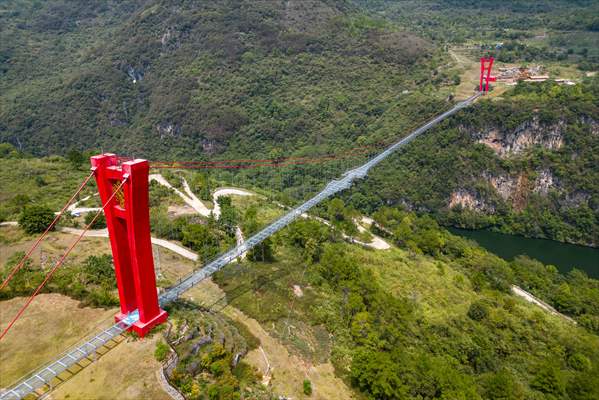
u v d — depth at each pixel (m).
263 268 64.81
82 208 82.62
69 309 47.19
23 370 38.47
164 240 71.38
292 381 43.81
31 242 66.44
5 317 45.75
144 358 39.78
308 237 74.06
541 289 92.19
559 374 53.56
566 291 87.00
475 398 45.09
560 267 121.38
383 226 104.56
